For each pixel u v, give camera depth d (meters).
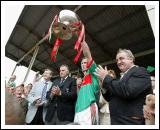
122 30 6.25
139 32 6.02
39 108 2.43
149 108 1.40
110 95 1.65
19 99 2.78
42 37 8.22
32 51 9.73
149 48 6.50
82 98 1.76
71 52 8.65
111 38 6.83
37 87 2.53
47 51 9.80
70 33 1.93
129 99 1.43
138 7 5.11
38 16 7.12
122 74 1.63
